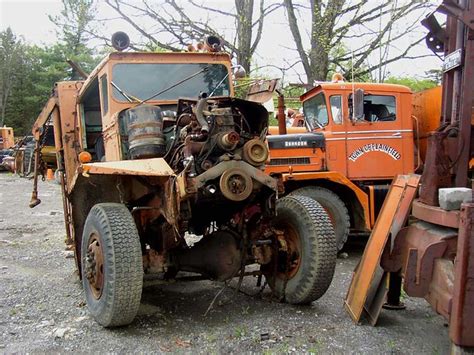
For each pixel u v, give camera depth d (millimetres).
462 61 3877
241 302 4988
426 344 3918
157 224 4789
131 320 4246
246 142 4457
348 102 7484
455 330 3113
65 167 6387
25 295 5297
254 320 4457
